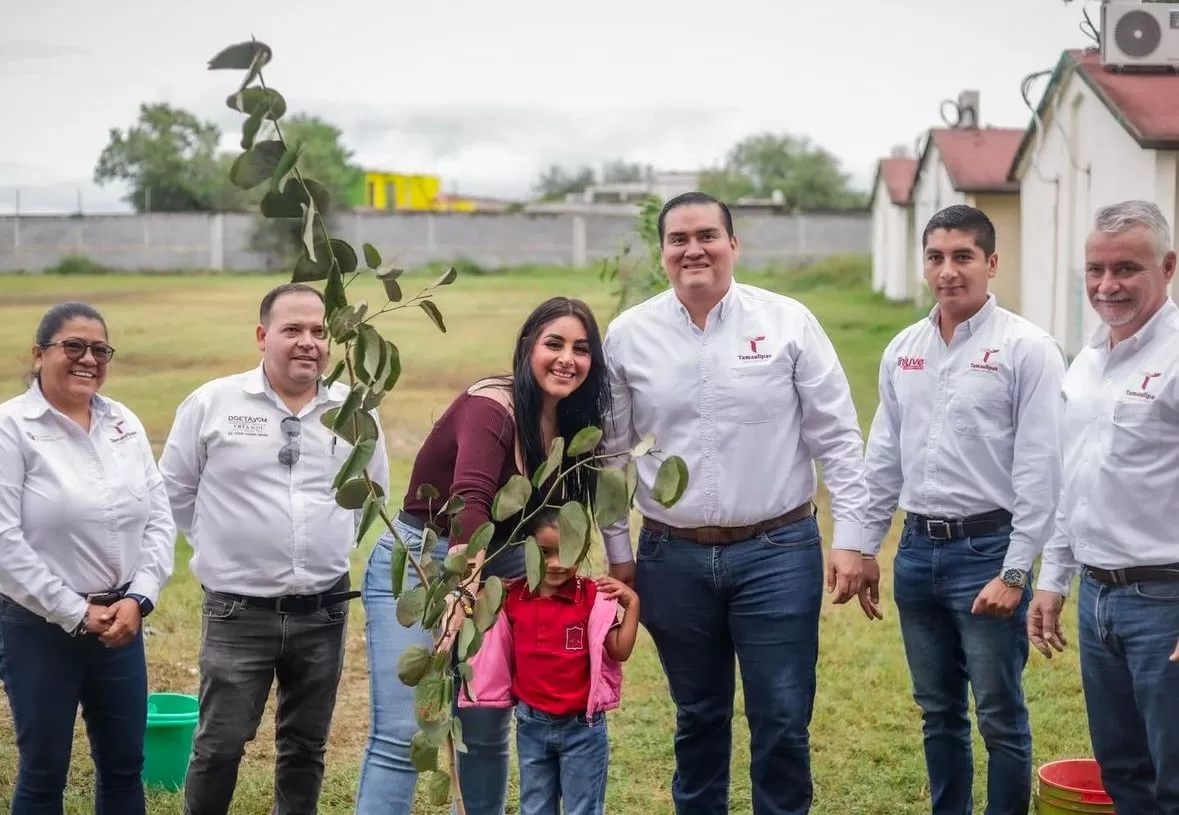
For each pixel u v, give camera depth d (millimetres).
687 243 4340
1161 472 3910
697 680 4582
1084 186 16641
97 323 4332
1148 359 3965
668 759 5809
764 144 75875
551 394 4078
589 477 4250
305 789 4664
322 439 4547
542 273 45750
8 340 23203
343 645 4684
